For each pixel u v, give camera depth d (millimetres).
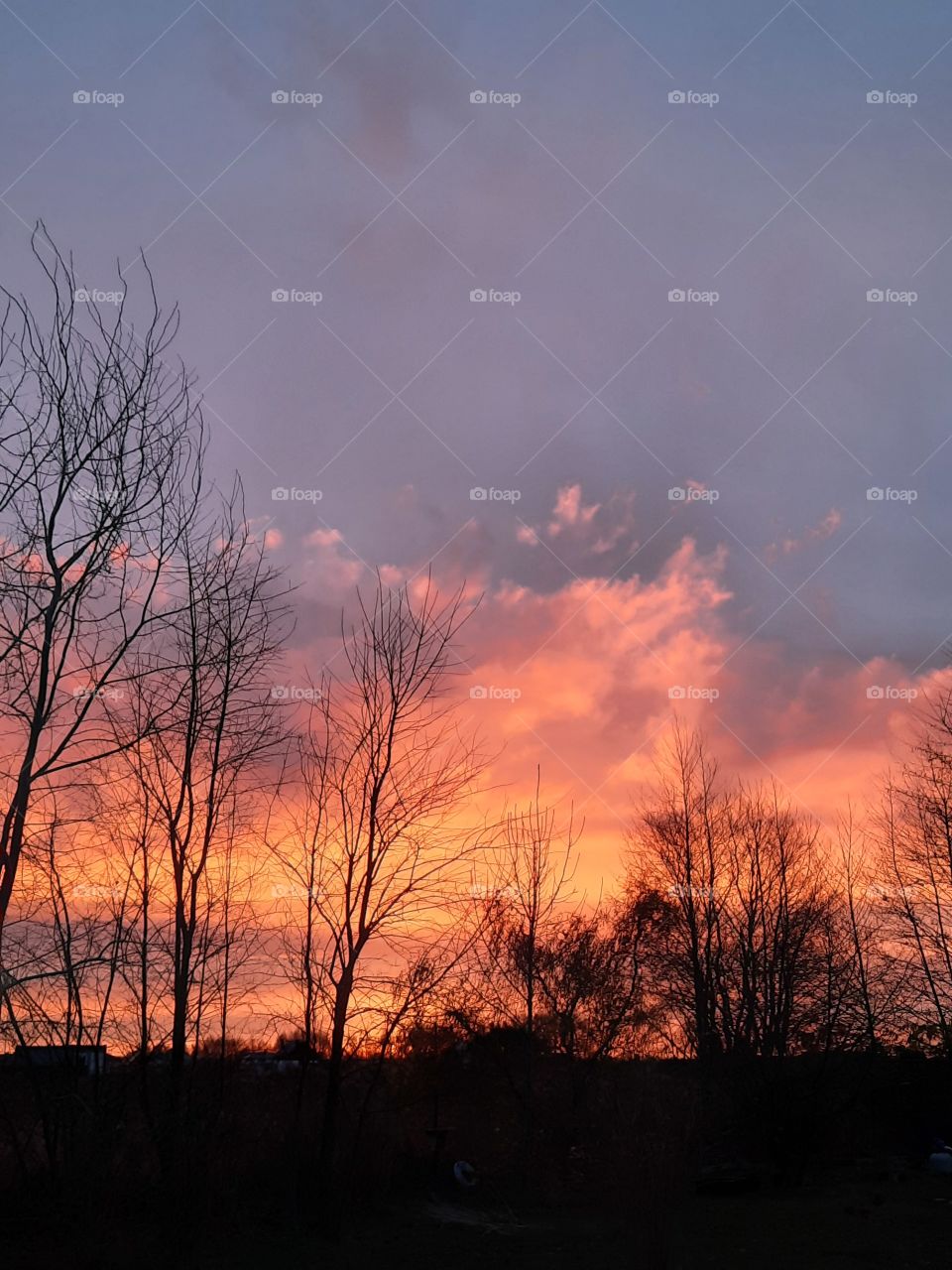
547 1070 33250
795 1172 28297
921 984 35531
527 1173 28047
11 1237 17812
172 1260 17531
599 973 35188
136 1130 18422
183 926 19391
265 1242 19672
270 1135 22453
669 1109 27000
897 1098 35281
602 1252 19625
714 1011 35312
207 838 19969
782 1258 18938
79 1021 18219
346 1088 24281
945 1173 30453
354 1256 19125
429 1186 26391
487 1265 18609
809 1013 31641
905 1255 19391
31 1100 18938
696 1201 25234
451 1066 31031
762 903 37000
